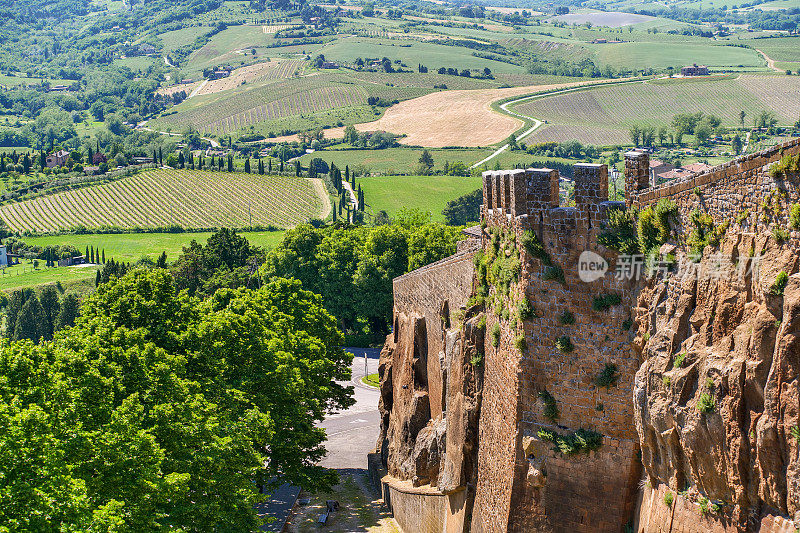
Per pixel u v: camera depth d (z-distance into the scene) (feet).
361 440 300.81
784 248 77.87
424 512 177.58
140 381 152.05
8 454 111.45
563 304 113.19
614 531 110.83
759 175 81.61
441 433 178.50
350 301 464.24
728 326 84.64
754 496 81.71
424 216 564.30
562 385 114.21
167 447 143.33
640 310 103.40
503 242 129.59
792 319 75.00
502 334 127.34
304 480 211.00
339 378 276.21
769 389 77.61
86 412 132.36
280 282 274.16
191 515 136.15
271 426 189.78
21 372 132.87
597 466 111.34
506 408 124.57
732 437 82.38
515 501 120.06
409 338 219.61
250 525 147.33
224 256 556.10
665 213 97.04
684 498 92.84
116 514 113.29
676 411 90.12
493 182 136.87
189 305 200.95
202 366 184.75
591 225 109.50
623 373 108.47
